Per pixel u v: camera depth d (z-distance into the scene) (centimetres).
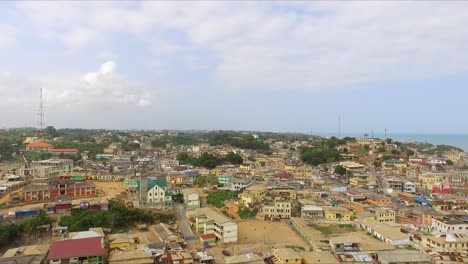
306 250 12231
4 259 9625
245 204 17875
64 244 10356
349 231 14338
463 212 16500
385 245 11775
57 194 17862
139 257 10062
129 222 15200
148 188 17838
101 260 10069
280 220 16650
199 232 14488
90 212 15225
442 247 11725
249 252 11944
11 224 13050
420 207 17800
